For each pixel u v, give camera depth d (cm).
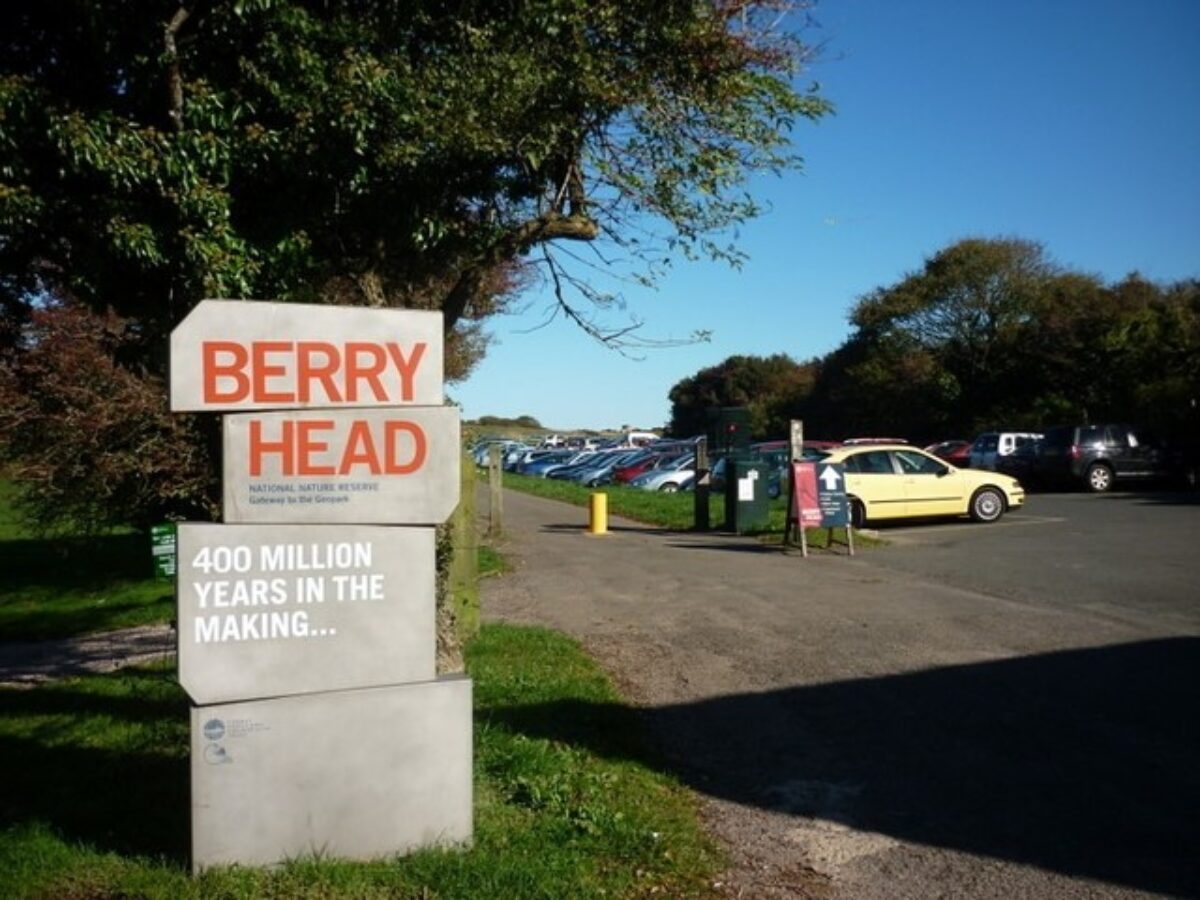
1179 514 2186
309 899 450
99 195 571
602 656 983
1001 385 5175
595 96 638
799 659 955
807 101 700
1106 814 585
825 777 654
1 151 550
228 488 488
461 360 2064
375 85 584
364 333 504
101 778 634
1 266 638
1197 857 528
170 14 588
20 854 502
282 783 483
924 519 2219
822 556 1708
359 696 493
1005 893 493
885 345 5812
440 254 696
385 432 504
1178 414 3634
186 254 555
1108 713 766
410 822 499
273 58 584
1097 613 1130
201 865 472
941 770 661
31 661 1120
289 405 496
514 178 678
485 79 615
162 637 1230
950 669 905
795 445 1830
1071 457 2964
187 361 488
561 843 523
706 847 542
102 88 626
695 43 659
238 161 583
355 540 494
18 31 616
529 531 2262
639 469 4197
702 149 694
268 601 484
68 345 1251
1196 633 1016
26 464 1344
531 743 664
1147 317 4166
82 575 1752
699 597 1309
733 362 9031
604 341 745
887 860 532
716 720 775
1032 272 5412
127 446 1287
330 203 626
